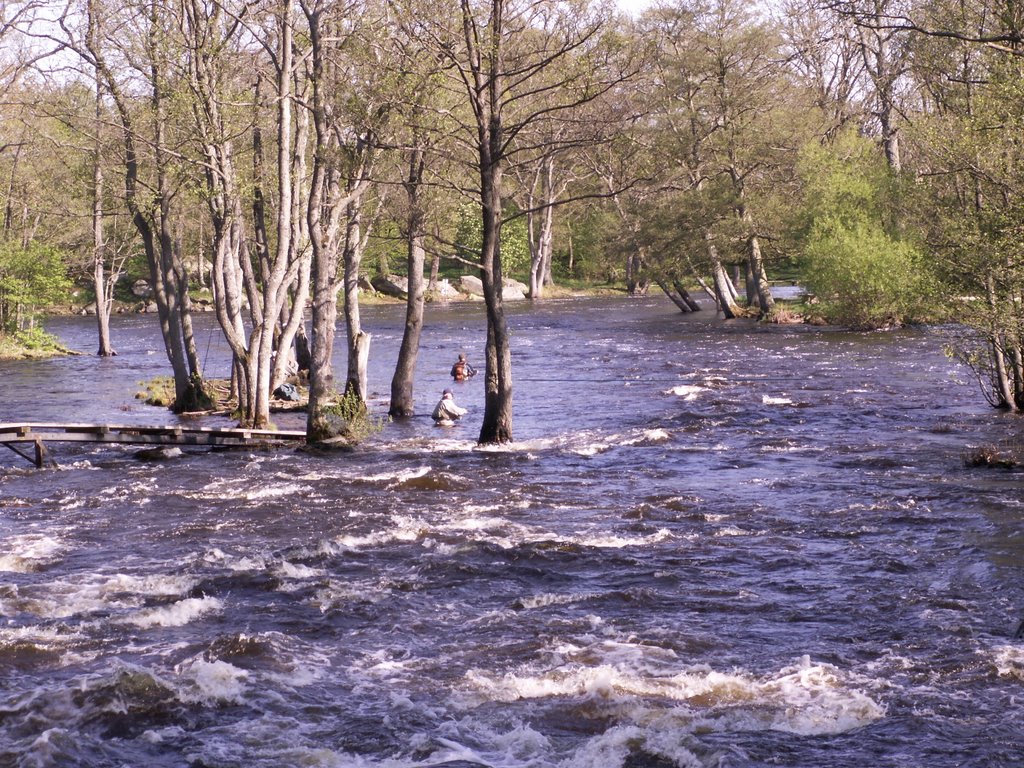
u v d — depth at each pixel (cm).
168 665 1089
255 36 2597
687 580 1368
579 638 1160
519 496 1884
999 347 2495
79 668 1079
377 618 1238
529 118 2231
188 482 2044
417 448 2412
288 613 1255
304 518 1730
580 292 9406
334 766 869
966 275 2380
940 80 2512
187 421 2947
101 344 5091
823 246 5181
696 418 2761
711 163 5962
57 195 4997
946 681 1016
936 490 1825
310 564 1459
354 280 2880
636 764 863
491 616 1239
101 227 5181
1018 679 1012
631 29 2309
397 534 1616
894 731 914
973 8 2281
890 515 1670
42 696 992
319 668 1087
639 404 3070
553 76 2238
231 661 1098
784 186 5881
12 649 1127
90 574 1418
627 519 1705
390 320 6756
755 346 4562
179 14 2623
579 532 1617
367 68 2395
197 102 2578
